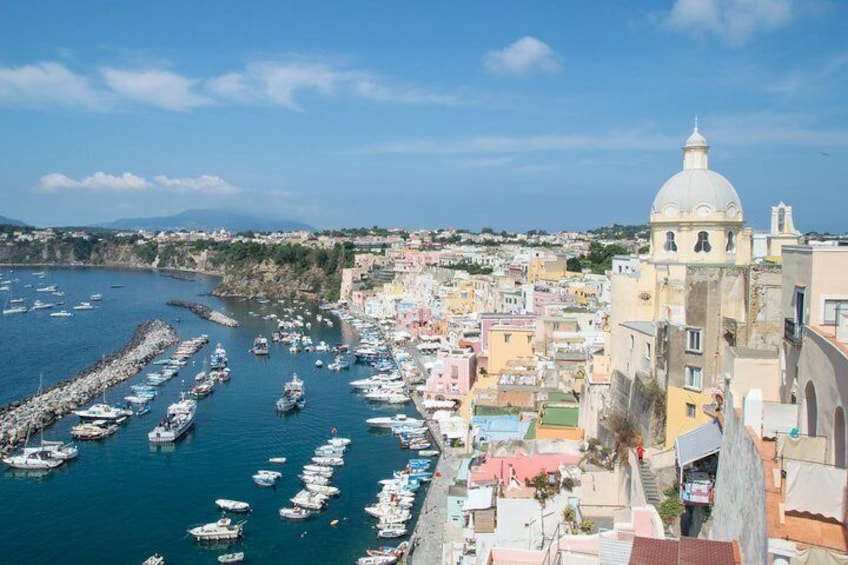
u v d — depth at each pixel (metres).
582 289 191.88
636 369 68.50
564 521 56.03
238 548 91.38
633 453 56.12
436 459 122.62
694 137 82.25
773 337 54.78
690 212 79.25
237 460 123.88
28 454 121.44
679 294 74.44
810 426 33.75
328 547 91.38
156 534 95.25
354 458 124.50
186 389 175.25
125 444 132.38
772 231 93.88
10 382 183.25
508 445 74.75
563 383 108.56
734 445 34.22
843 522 25.62
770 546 25.31
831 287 35.91
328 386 179.50
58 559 88.81
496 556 48.53
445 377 156.50
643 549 32.12
